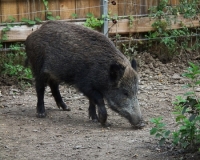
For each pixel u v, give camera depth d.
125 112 9.48
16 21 12.88
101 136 8.86
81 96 11.79
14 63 12.80
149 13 14.36
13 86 12.31
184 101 7.54
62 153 7.93
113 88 9.55
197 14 14.77
